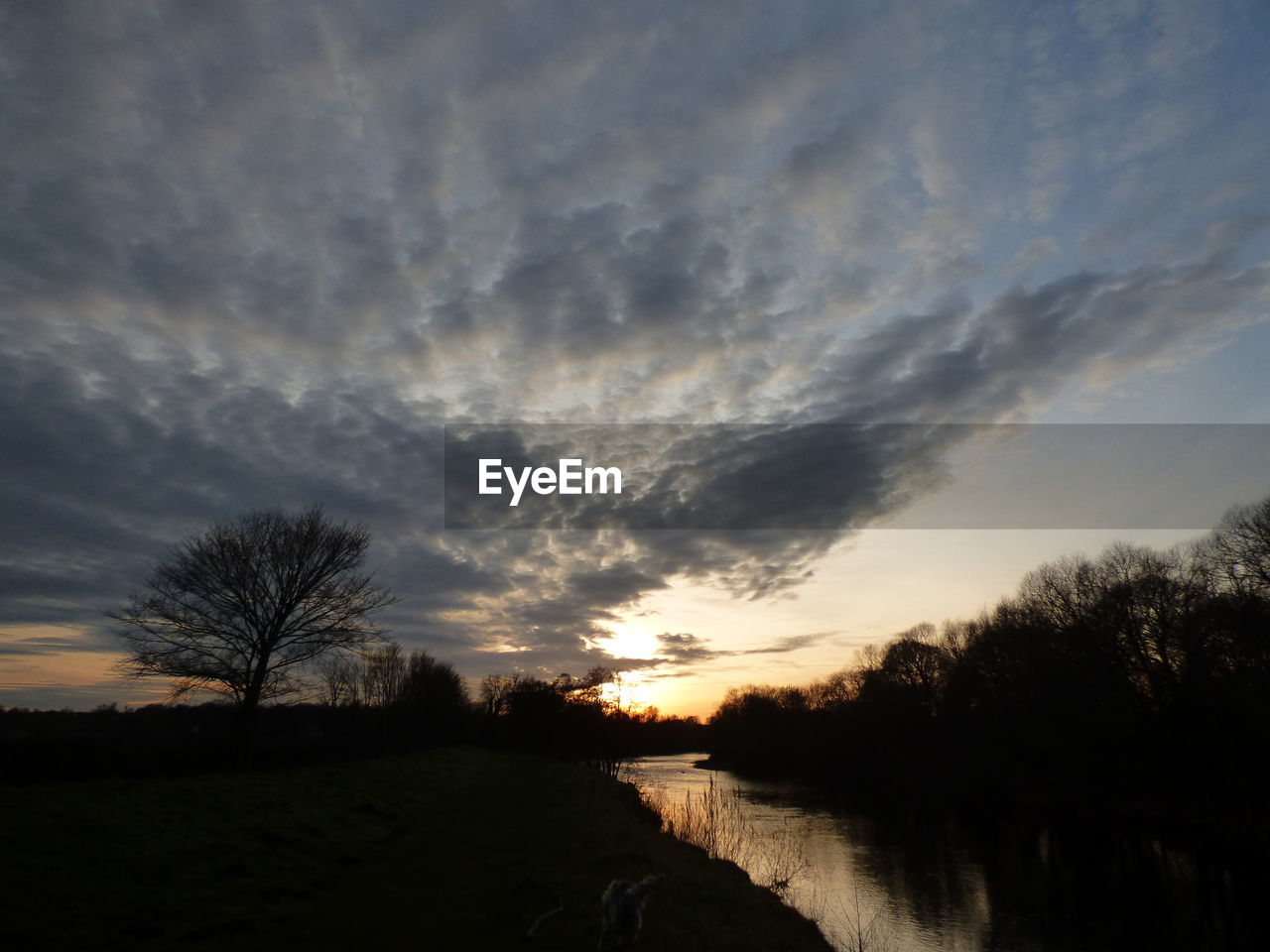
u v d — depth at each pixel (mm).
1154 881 26438
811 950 13453
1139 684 43469
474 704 92500
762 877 24469
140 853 15914
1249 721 35531
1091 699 44719
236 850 17781
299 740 44062
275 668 38250
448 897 14953
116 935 11961
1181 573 42875
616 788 40375
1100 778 44719
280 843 19031
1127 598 43844
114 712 40875
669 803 42250
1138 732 42031
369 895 15367
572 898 14023
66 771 24969
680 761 101875
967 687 63500
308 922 13406
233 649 37281
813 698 110250
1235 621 37531
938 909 22578
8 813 16594
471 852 20156
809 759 81938
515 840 21797
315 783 30000
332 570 40281
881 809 46500
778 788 60406
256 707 37125
